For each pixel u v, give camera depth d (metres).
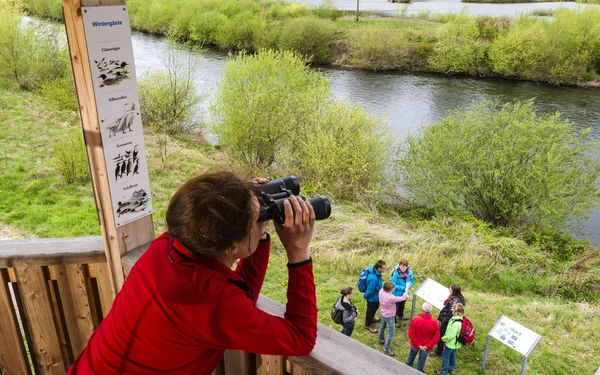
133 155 2.00
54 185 14.35
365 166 16.44
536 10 48.41
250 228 1.05
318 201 1.22
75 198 13.57
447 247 13.02
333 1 58.47
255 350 1.06
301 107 19.17
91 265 2.09
